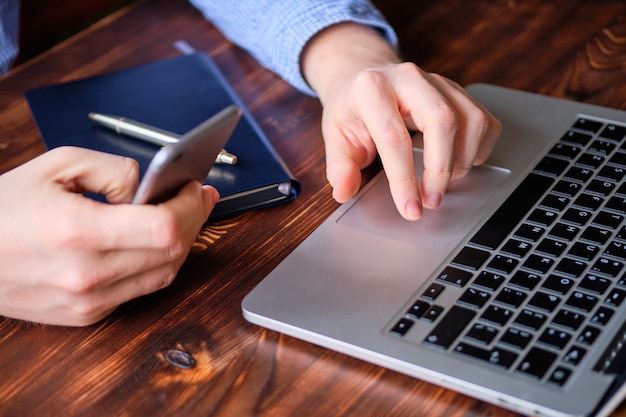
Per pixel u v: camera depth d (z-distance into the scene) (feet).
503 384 1.61
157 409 1.73
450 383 1.66
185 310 1.98
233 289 2.04
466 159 2.24
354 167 2.23
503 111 2.57
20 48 4.08
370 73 2.30
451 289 1.87
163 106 2.70
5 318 2.00
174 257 1.89
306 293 1.92
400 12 3.30
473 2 3.33
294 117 2.76
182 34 3.26
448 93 2.28
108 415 1.72
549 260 1.92
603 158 2.30
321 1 2.88
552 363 1.64
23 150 2.63
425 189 2.12
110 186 1.91
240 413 1.70
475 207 2.15
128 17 3.39
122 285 1.90
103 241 1.76
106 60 3.12
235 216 2.30
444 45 3.06
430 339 1.74
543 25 3.13
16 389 1.80
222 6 3.12
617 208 2.09
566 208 2.11
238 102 2.71
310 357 1.81
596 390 1.57
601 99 2.67
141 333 1.93
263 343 1.86
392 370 1.76
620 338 1.68
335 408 1.69
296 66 2.82
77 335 1.93
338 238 2.09
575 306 1.77
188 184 1.86
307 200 2.34
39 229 1.77
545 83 2.78
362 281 1.93
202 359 1.84
